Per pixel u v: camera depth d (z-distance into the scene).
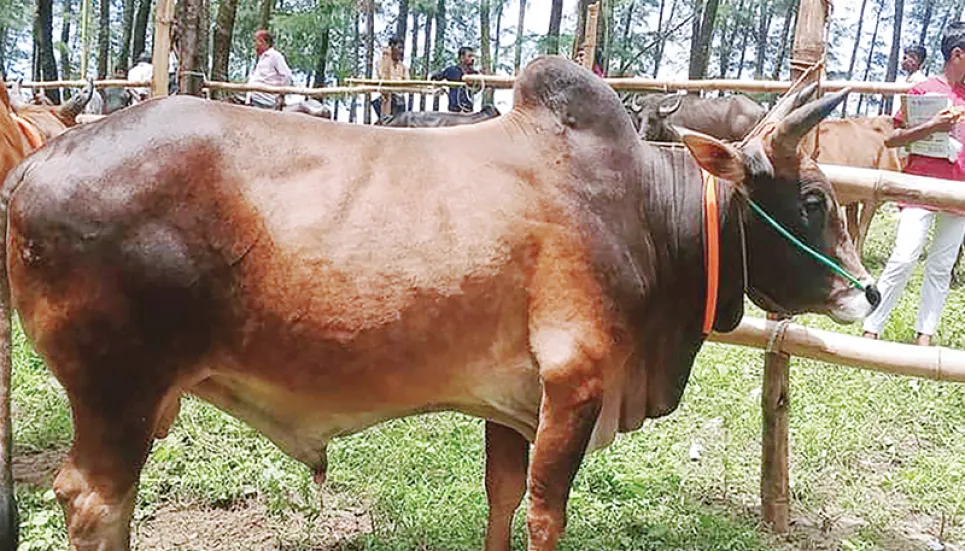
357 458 4.85
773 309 3.57
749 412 5.61
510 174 3.14
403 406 3.22
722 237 3.41
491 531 3.80
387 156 3.12
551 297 3.07
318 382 3.10
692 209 3.38
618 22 33.09
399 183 3.07
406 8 28.95
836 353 4.13
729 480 4.82
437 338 3.05
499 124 3.29
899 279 6.58
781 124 3.26
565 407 3.09
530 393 3.24
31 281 2.95
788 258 3.39
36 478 4.67
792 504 4.63
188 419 5.19
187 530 4.22
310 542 4.12
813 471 4.94
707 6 23.41
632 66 27.28
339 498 4.56
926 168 6.36
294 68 23.02
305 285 2.96
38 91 15.25
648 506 4.41
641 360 3.42
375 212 3.02
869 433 5.46
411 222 3.02
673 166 3.44
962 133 6.34
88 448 3.01
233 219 2.94
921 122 6.26
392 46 14.05
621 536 4.13
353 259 2.98
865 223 9.55
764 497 4.39
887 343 4.12
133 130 2.97
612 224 3.18
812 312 3.52
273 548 4.09
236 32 25.20
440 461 4.82
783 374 4.27
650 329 3.40
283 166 3.02
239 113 3.09
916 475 4.80
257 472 4.64
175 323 2.96
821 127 10.00
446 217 3.04
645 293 3.26
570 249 3.09
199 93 9.86
